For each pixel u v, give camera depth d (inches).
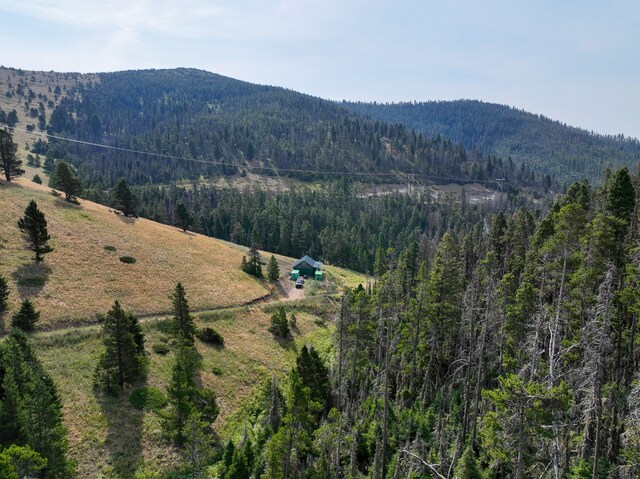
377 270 3257.9
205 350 2453.2
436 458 1232.2
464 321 1729.8
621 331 1296.8
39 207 3491.6
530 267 1727.4
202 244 4180.6
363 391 1919.3
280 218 6146.7
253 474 1439.5
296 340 2901.1
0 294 2236.7
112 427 1702.8
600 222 1330.0
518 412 799.1
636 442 904.3
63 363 1975.9
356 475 1373.0
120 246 3398.1
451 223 7288.4
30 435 1226.6
